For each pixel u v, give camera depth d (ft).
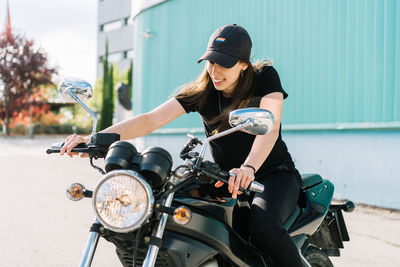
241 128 6.31
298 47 28.14
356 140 25.00
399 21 23.04
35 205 22.29
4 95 124.88
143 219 5.61
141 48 44.55
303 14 27.84
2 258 14.15
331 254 10.68
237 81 8.32
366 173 24.52
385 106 23.63
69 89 7.86
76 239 16.43
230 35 7.79
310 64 27.40
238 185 6.40
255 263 7.73
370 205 24.13
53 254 14.65
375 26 24.04
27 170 37.29
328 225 10.72
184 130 38.60
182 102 8.89
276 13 29.63
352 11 25.11
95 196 5.72
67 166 40.63
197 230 6.79
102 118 107.86
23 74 123.03
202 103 8.84
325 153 26.61
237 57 7.75
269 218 7.70
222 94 8.67
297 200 8.94
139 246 6.48
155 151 6.20
